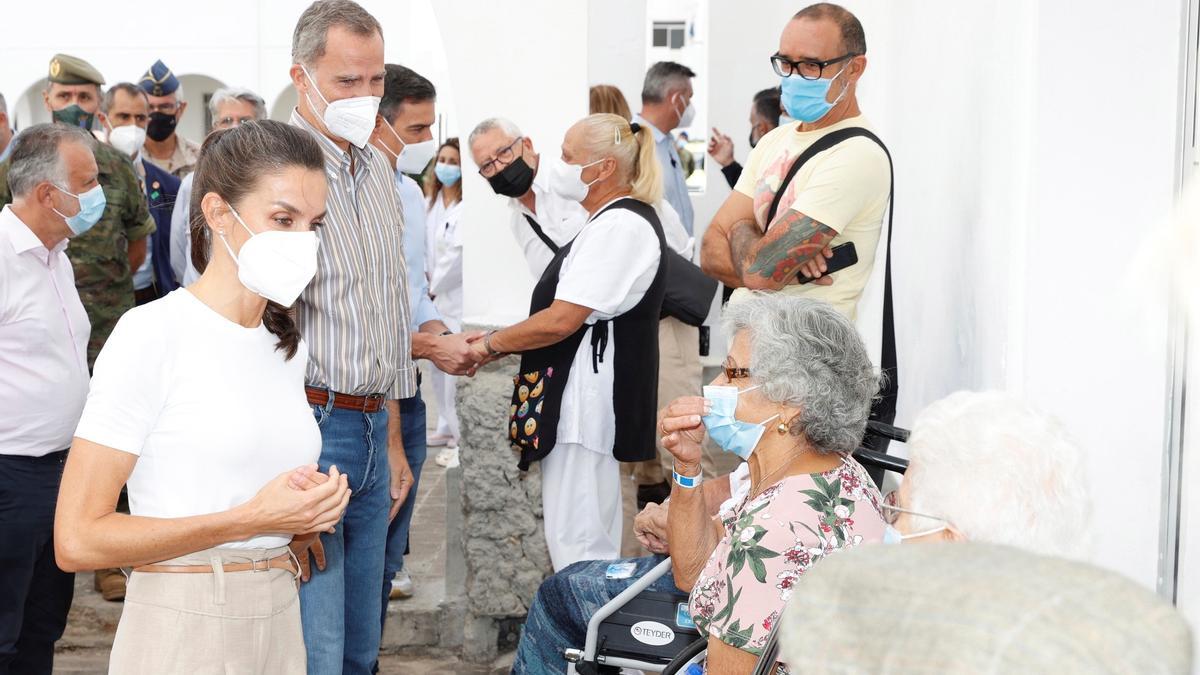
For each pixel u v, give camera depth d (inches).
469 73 152.9
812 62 112.3
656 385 134.7
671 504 87.2
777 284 114.0
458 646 167.8
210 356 75.2
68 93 219.0
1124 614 23.9
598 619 92.2
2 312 113.4
